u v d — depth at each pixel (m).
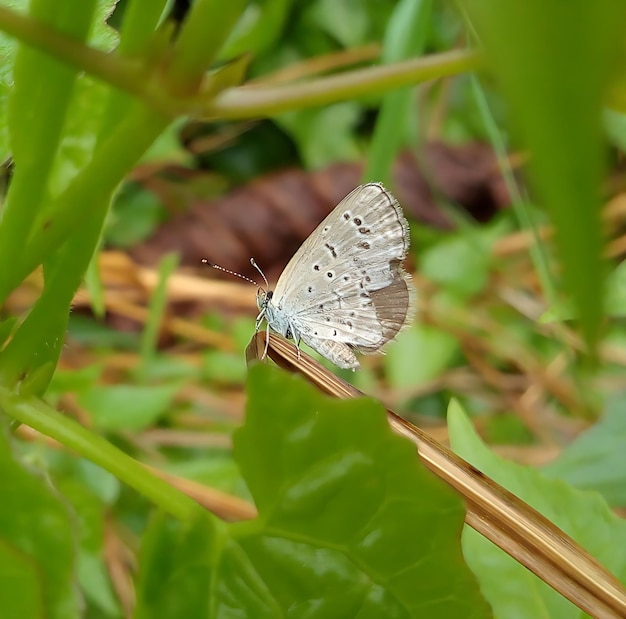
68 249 0.07
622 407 0.12
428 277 0.18
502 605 0.11
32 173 0.07
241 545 0.07
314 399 0.07
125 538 0.14
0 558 0.07
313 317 0.14
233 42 0.15
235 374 0.16
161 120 0.06
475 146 0.19
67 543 0.07
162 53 0.05
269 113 0.06
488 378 0.17
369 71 0.06
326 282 0.13
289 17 0.19
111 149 0.06
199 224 0.18
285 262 0.18
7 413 0.07
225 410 0.16
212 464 0.14
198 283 0.18
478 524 0.10
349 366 0.14
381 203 0.13
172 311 0.17
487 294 0.18
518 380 0.17
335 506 0.07
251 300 0.18
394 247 0.13
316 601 0.07
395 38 0.14
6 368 0.07
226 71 0.05
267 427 0.07
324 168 0.19
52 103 0.07
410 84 0.06
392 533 0.07
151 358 0.16
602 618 0.09
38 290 0.16
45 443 0.14
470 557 0.11
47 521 0.07
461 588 0.07
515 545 0.10
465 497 0.09
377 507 0.07
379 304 0.13
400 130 0.14
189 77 0.05
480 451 0.11
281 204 0.18
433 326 0.17
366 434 0.07
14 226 0.07
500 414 0.17
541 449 0.16
